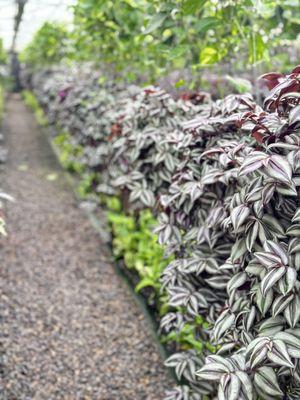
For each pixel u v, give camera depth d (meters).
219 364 0.65
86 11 2.03
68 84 3.13
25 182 3.26
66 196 3.03
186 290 0.97
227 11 1.35
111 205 2.28
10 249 2.08
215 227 0.83
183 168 0.99
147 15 1.60
